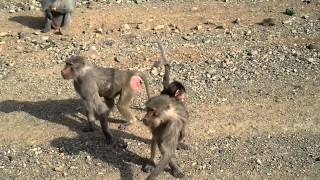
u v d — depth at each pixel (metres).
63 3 14.02
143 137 9.98
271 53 13.10
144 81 10.19
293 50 13.24
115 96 10.09
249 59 12.85
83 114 10.78
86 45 13.53
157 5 15.94
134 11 15.52
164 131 8.18
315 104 11.02
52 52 13.23
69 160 9.41
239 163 9.33
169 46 13.51
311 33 14.11
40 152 9.62
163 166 8.23
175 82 9.08
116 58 12.82
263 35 14.02
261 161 9.36
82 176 9.05
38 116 10.70
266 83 11.82
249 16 15.12
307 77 12.05
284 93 11.42
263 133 10.13
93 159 9.41
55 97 11.38
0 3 16.19
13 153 9.63
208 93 11.43
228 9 15.60
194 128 10.23
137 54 13.09
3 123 10.48
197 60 12.82
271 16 15.10
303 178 9.00
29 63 12.74
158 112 7.98
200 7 15.74
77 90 9.76
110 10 15.61
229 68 12.44
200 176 9.02
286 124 10.40
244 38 13.91
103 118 9.58
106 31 14.27
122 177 9.02
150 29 14.38
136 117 10.57
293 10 15.42
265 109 10.86
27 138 10.02
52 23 14.41
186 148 9.62
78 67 9.46
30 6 16.00
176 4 15.98
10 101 11.23
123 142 9.80
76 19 15.02
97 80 9.62
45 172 9.18
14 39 13.94
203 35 14.06
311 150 9.66
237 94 11.40
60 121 10.53
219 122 10.44
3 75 12.23
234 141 9.90
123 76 9.84
